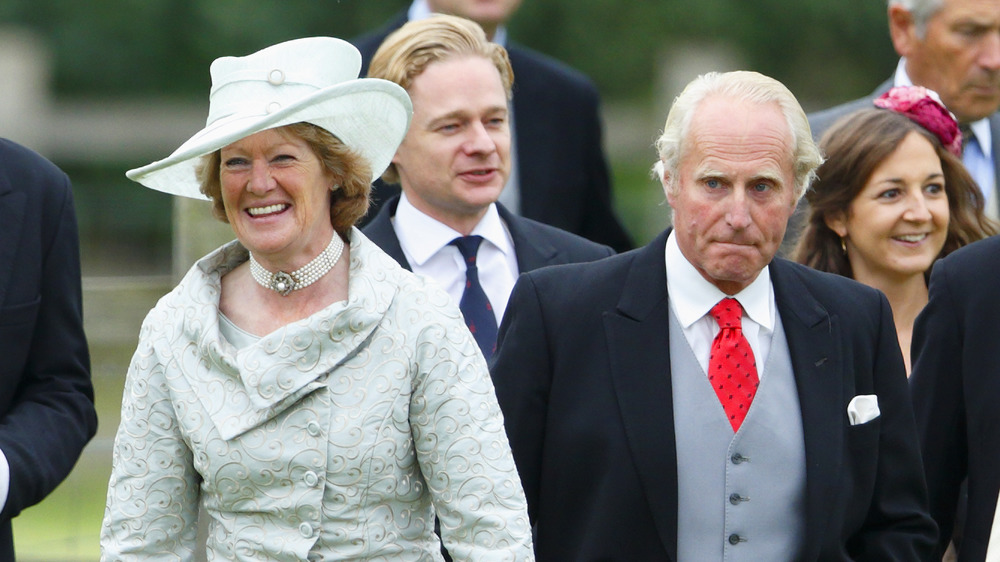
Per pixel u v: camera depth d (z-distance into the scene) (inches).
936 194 722.2
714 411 554.3
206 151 487.5
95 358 901.2
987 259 620.4
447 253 712.4
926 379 625.6
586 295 578.2
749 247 541.3
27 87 3671.3
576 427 562.6
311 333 493.0
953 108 845.2
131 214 2999.5
